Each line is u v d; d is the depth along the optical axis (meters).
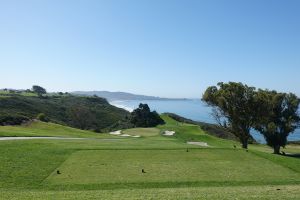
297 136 131.38
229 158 36.81
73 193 21.08
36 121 86.69
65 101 175.25
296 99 61.62
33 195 20.22
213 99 67.62
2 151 35.41
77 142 46.66
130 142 51.97
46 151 36.69
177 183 26.38
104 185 25.23
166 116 138.75
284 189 22.88
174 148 41.94
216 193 20.73
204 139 79.44
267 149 68.81
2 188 23.84
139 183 26.02
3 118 80.44
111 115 156.38
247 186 25.61
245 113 64.50
